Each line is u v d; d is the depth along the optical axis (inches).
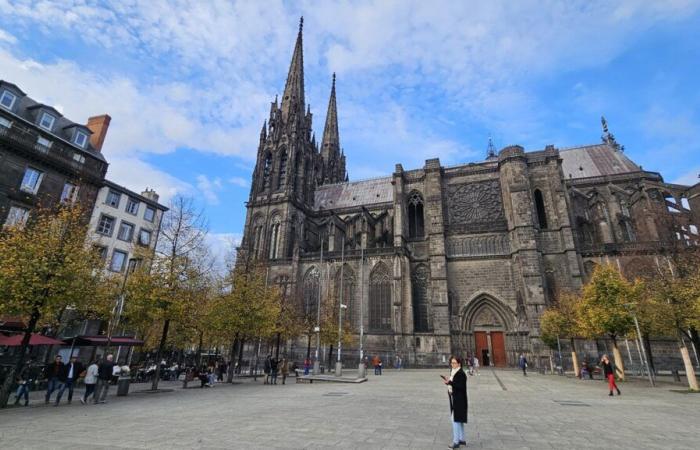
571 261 2349.9
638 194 2554.1
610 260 2317.9
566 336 1791.3
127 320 1362.0
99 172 2012.8
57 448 397.1
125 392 964.6
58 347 1651.1
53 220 985.5
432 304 2532.0
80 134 1966.0
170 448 394.9
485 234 2635.3
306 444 410.9
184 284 1198.9
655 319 1235.9
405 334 2429.9
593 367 1748.3
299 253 2942.9
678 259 1616.6
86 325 1796.3
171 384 1381.6
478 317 2480.3
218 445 407.2
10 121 1642.5
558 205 2487.7
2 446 407.5
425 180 2896.2
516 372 1995.6
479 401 829.2
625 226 2603.3
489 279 2506.2
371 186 3924.7
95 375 847.7
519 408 717.3
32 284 821.2
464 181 2876.5
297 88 3919.8
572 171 3193.9
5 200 1587.1
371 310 2596.0
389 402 798.5
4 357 1456.7
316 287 2817.4
